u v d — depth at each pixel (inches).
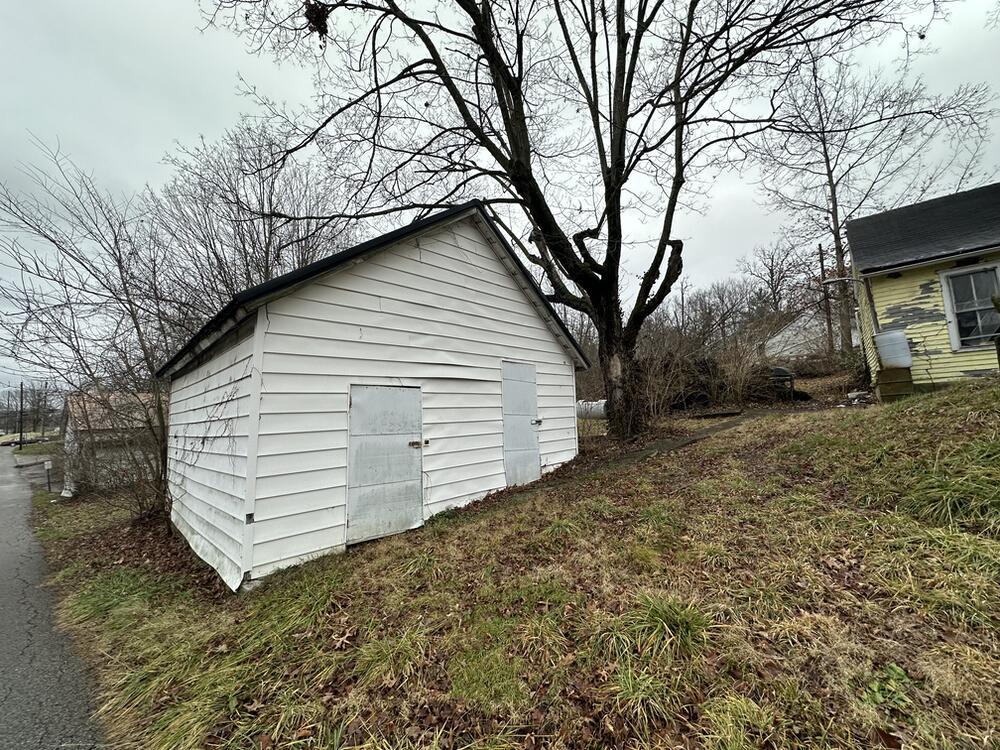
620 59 359.3
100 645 136.5
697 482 201.9
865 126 327.0
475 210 260.7
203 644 125.2
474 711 88.4
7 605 179.3
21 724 99.5
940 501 136.5
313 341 185.6
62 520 373.4
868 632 94.9
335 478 187.8
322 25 255.0
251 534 160.2
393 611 126.9
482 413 268.4
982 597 98.8
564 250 343.3
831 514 147.4
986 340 336.8
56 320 299.1
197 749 86.1
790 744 72.3
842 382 527.2
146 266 345.1
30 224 281.6
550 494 232.8
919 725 73.2
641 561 135.7
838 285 679.1
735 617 103.7
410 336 226.5
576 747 77.3
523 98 346.0
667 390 456.4
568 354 359.6
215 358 217.9
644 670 90.5
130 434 337.7
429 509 225.5
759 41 288.0
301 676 104.2
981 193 404.2
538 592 125.6
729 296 1219.9
